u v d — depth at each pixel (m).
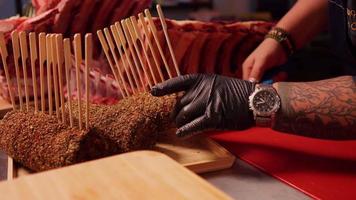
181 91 0.90
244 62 1.22
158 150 0.91
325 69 1.51
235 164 0.87
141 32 0.98
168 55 1.08
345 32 1.01
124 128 0.86
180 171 0.60
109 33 0.98
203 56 1.16
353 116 0.84
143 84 0.99
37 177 0.58
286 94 0.86
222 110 0.85
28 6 1.38
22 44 0.85
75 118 0.86
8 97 1.09
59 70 0.83
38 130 0.83
